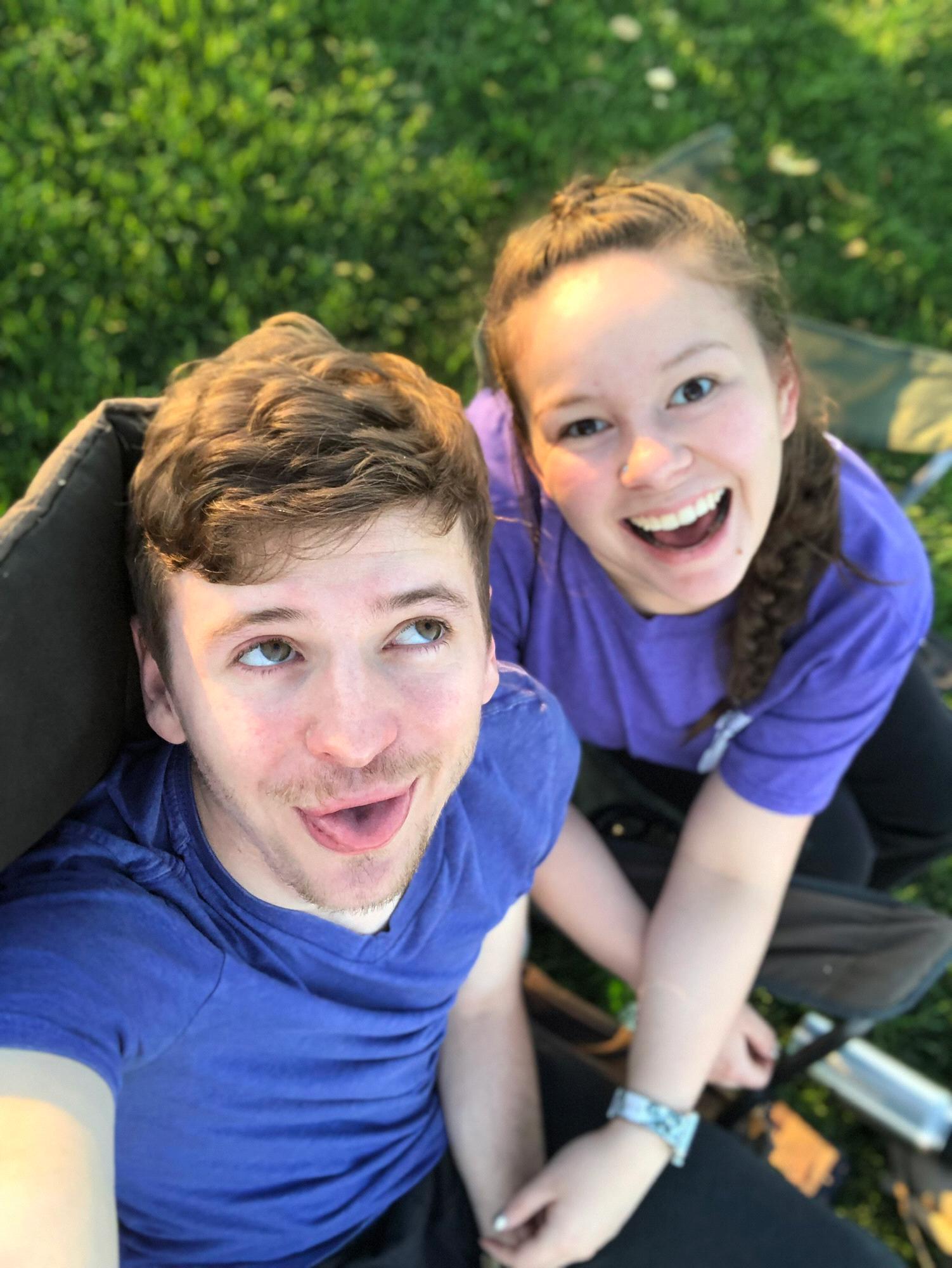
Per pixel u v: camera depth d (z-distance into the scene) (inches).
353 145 55.4
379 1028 24.3
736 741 32.3
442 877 23.9
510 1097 29.4
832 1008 31.0
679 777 37.3
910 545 31.4
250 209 52.1
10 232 48.6
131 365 48.9
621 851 35.2
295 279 51.9
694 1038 30.5
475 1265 28.9
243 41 56.5
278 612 18.5
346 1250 27.4
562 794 27.2
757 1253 28.8
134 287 49.2
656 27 65.0
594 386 26.0
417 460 19.4
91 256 49.3
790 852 32.2
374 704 18.8
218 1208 25.0
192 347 49.1
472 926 25.7
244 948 21.6
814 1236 29.0
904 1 70.5
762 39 66.7
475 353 32.5
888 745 37.9
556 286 26.5
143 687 21.3
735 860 31.8
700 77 63.9
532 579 30.7
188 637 19.2
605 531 27.7
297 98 56.0
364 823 19.5
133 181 50.8
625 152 60.1
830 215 61.9
